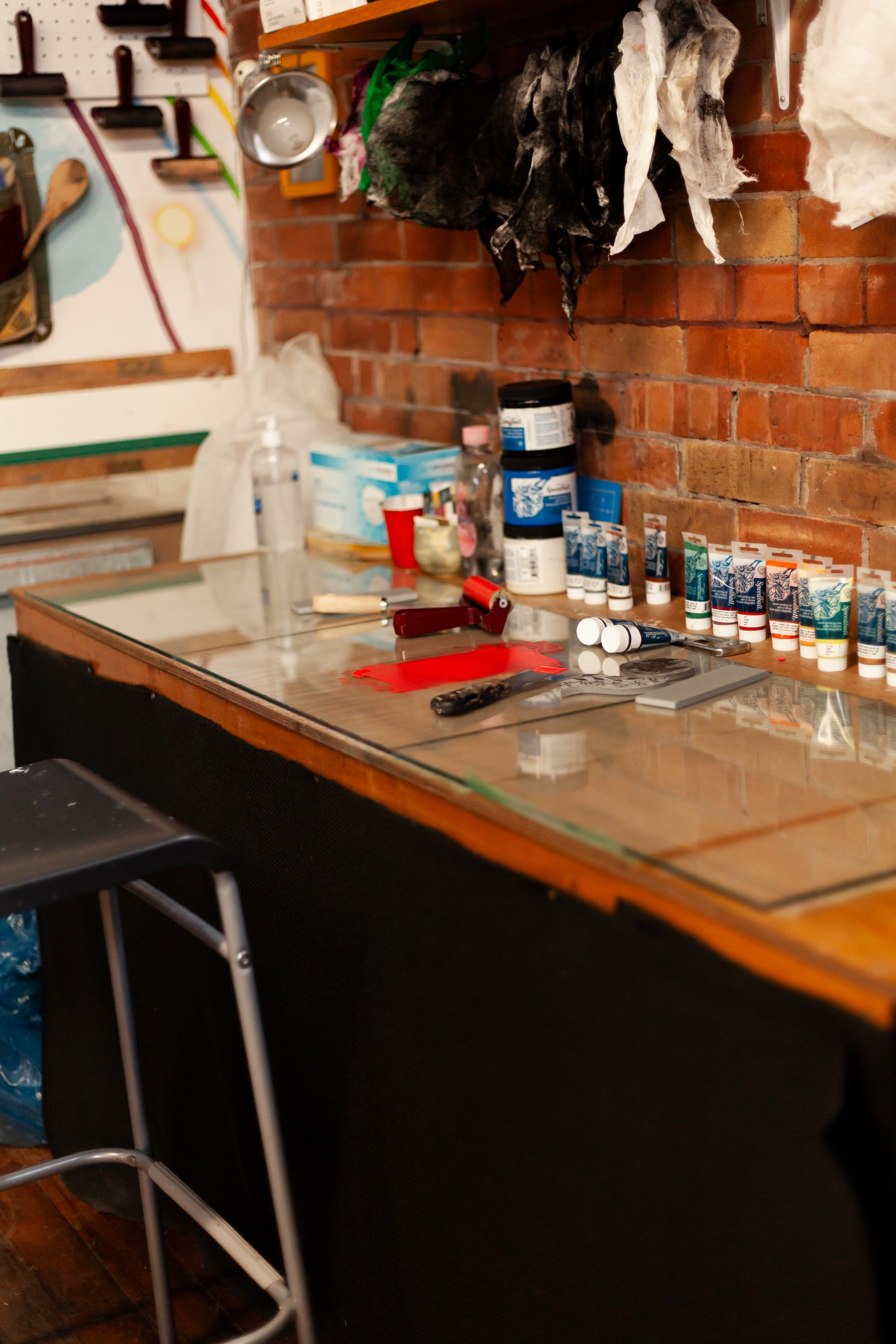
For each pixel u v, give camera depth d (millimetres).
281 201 2984
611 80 1716
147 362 3109
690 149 1670
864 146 1411
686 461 1999
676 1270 1136
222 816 1806
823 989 955
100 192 3025
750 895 1047
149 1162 1796
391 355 2701
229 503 2848
